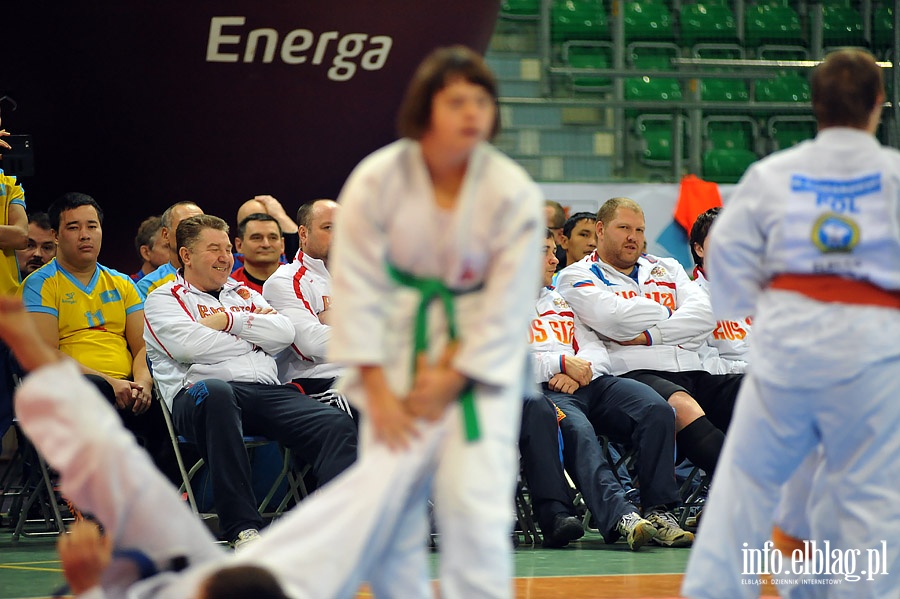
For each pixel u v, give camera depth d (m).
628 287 16.44
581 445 14.55
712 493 8.41
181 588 6.31
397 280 6.70
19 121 22.94
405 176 6.53
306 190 24.94
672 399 15.31
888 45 28.80
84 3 21.97
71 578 6.48
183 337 14.55
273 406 14.56
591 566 12.51
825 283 7.91
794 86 28.23
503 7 27.86
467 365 6.36
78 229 15.95
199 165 24.09
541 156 26.12
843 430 7.93
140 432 16.00
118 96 23.00
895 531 7.84
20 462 19.69
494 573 6.27
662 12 28.97
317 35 23.02
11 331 6.45
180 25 22.36
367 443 6.55
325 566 6.21
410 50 23.72
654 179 25.97
